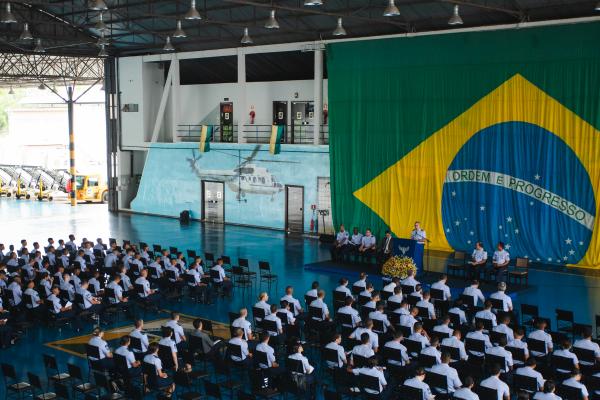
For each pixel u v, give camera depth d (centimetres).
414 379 1238
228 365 1488
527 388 1273
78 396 1485
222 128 4069
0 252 2572
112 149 4569
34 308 1936
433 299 1878
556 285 2433
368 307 1772
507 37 2773
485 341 1466
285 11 3228
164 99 4222
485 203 2889
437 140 2994
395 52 3078
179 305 2253
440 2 2812
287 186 3650
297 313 1823
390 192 3145
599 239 2634
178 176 4209
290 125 3747
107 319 2066
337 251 2859
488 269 2425
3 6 3700
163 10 3578
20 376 1636
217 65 4003
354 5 3008
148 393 1500
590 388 1309
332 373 1458
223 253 3119
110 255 2428
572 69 2634
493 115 2836
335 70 3275
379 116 3150
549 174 2719
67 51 4219
